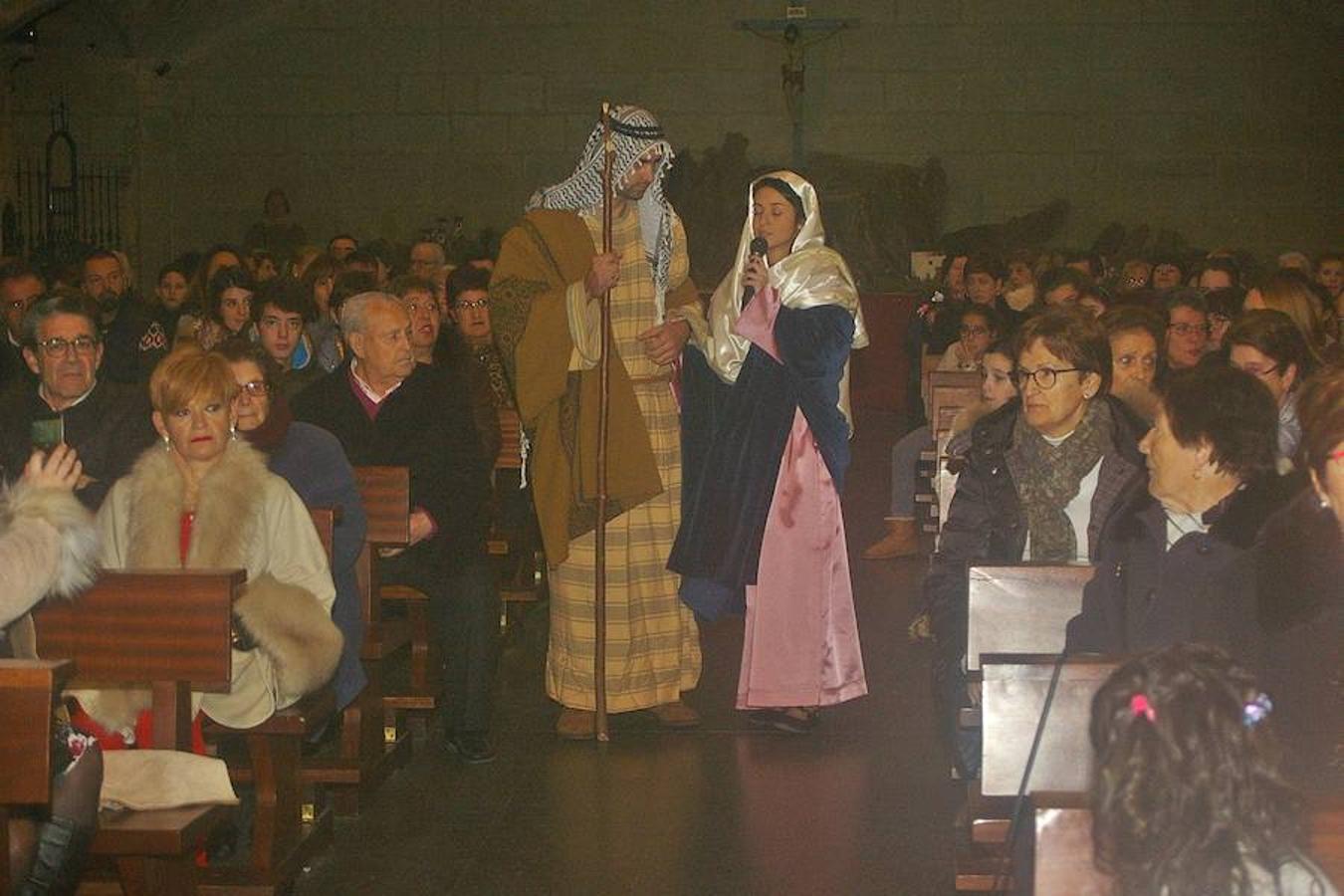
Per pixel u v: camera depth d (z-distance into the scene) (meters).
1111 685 2.46
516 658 8.83
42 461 4.16
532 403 7.04
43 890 4.04
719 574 7.11
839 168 24.52
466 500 6.81
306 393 7.02
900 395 22.03
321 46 24.91
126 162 24.56
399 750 6.77
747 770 6.71
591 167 7.11
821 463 7.18
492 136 24.94
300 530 5.25
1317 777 3.46
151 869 4.53
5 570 3.96
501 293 7.06
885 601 10.12
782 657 7.17
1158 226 24.73
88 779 4.09
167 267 13.19
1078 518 5.15
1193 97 24.64
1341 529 3.56
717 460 7.16
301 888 5.41
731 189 24.05
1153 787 2.38
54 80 24.45
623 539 7.15
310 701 5.28
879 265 24.20
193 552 5.03
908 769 6.71
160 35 24.69
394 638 6.59
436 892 5.38
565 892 5.38
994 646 4.89
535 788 6.48
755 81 24.72
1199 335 8.23
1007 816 4.95
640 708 7.23
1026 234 24.52
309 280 11.17
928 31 24.69
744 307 7.20
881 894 5.36
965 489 5.29
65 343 6.08
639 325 7.19
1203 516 4.07
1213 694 2.39
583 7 24.78
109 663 4.56
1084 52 24.67
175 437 5.10
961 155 24.77
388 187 25.00
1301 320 7.35
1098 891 3.10
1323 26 24.47
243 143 24.94
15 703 3.68
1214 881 2.36
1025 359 5.09
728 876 5.52
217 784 4.50
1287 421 5.66
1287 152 24.59
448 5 24.80
